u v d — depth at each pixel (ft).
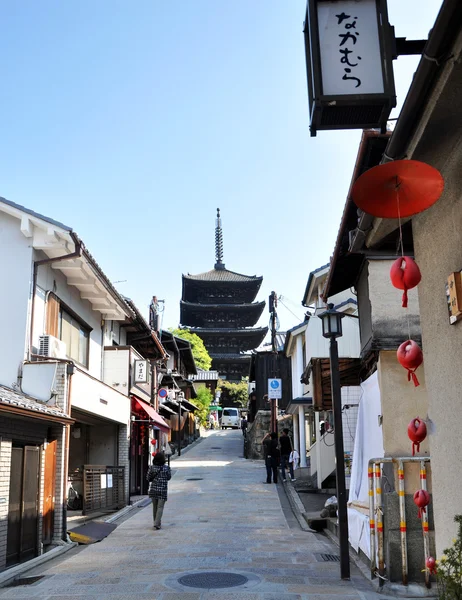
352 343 61.72
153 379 77.20
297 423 92.73
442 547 17.74
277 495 60.85
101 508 49.98
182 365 141.59
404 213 15.39
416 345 17.37
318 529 42.14
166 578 26.94
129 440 59.47
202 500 57.93
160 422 68.44
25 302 39.73
